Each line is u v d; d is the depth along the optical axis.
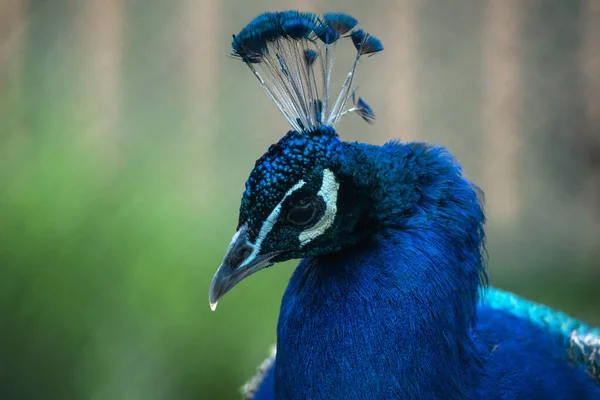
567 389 5.77
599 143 16.62
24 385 9.43
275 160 4.88
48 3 16.06
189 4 16.56
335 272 5.04
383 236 5.07
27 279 9.72
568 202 16.55
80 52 16.22
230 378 9.74
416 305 4.86
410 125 16.77
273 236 4.95
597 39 16.73
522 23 16.84
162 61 16.52
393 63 16.72
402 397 4.85
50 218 10.33
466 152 16.88
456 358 5.02
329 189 4.91
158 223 10.87
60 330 9.61
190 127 16.22
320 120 5.09
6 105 13.89
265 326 10.19
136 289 10.01
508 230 16.14
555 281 14.18
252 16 16.66
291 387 5.04
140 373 9.66
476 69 16.86
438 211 5.11
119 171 12.15
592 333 6.63
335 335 4.89
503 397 5.39
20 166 11.22
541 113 16.83
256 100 16.42
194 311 10.10
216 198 14.88
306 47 5.14
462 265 5.05
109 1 16.31
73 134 12.79
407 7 16.81
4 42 15.74
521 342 5.89
